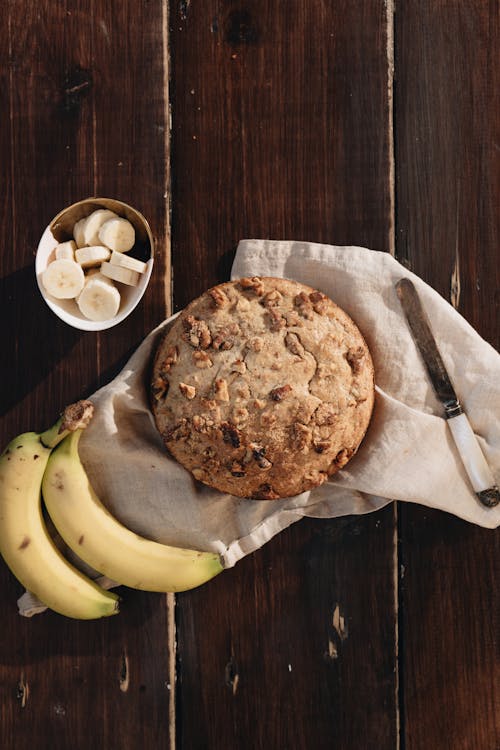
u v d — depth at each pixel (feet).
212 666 3.68
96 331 3.66
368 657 3.67
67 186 3.67
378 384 3.56
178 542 3.57
